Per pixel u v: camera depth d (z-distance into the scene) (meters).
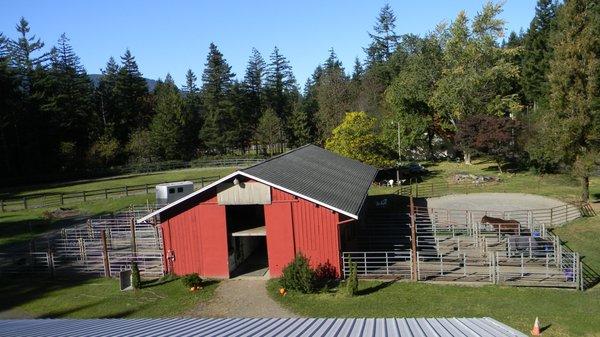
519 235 26.52
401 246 28.41
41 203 50.88
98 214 43.56
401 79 65.06
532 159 50.09
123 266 27.42
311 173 29.20
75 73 90.69
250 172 24.08
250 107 103.25
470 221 31.62
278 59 108.81
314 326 9.88
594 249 25.70
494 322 9.62
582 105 34.38
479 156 68.31
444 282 21.97
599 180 48.03
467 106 59.62
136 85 97.38
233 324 10.60
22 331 10.24
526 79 75.12
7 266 28.73
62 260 29.59
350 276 20.95
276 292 22.03
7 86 73.81
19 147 73.69
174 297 22.31
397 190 47.34
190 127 89.38
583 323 16.86
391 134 61.69
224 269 24.72
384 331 8.79
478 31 58.62
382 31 111.38
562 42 35.69
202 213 24.78
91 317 20.30
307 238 23.77
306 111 98.62
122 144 87.69
